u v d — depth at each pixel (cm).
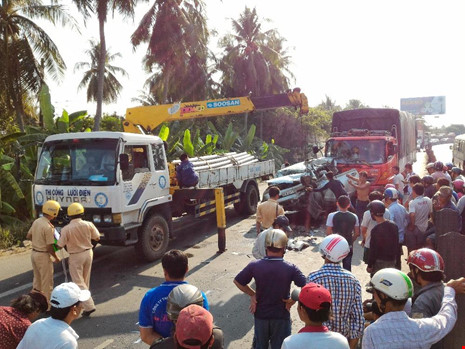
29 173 1213
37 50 1880
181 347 206
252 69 3841
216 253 899
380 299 255
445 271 371
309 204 1080
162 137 1712
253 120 4016
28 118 2336
